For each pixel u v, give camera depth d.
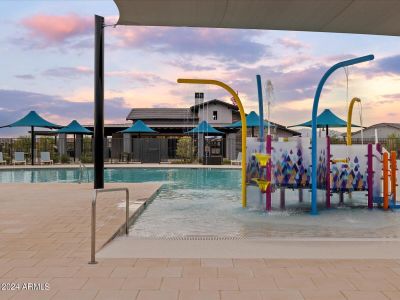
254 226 6.01
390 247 4.15
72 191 9.66
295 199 9.01
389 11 6.16
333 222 6.30
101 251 3.95
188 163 23.86
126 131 23.92
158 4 5.79
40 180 15.34
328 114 19.91
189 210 7.54
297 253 3.88
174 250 4.00
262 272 3.23
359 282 2.98
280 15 6.32
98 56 8.77
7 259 3.63
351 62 6.42
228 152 27.02
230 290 2.80
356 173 7.73
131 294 2.72
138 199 8.11
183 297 2.67
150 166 20.31
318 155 7.54
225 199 9.24
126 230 5.32
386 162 7.58
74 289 2.81
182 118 30.69
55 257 3.71
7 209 6.80
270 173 7.30
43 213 6.37
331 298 2.65
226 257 3.72
